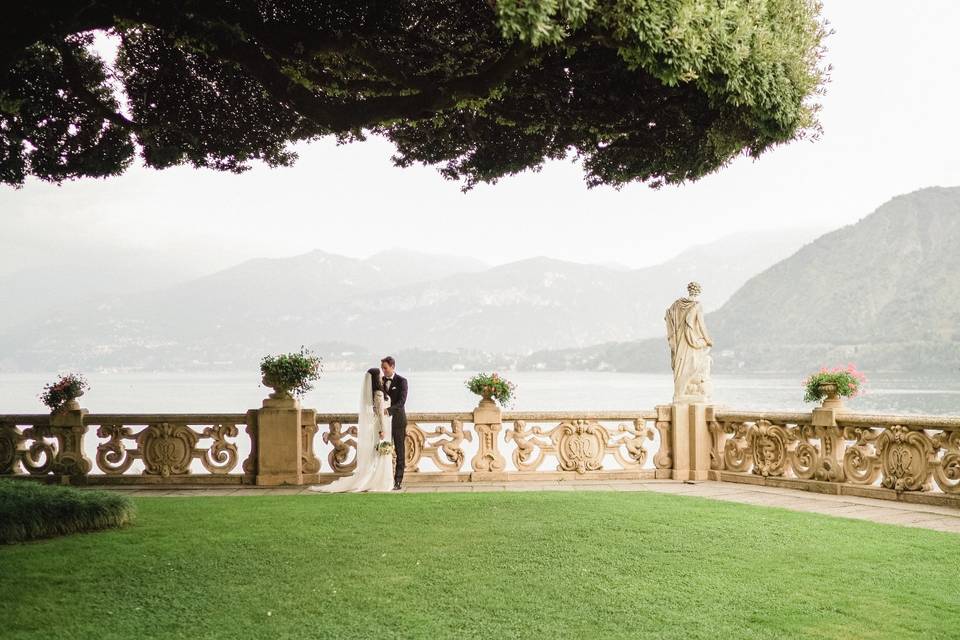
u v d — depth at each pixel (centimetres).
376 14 805
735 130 795
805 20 778
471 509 1004
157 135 1068
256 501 1082
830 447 1189
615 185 1003
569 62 811
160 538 829
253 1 778
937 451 1058
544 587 650
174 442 1288
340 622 565
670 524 902
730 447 1342
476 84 740
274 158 1128
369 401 1251
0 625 555
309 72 859
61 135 1048
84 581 664
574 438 1355
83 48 1038
